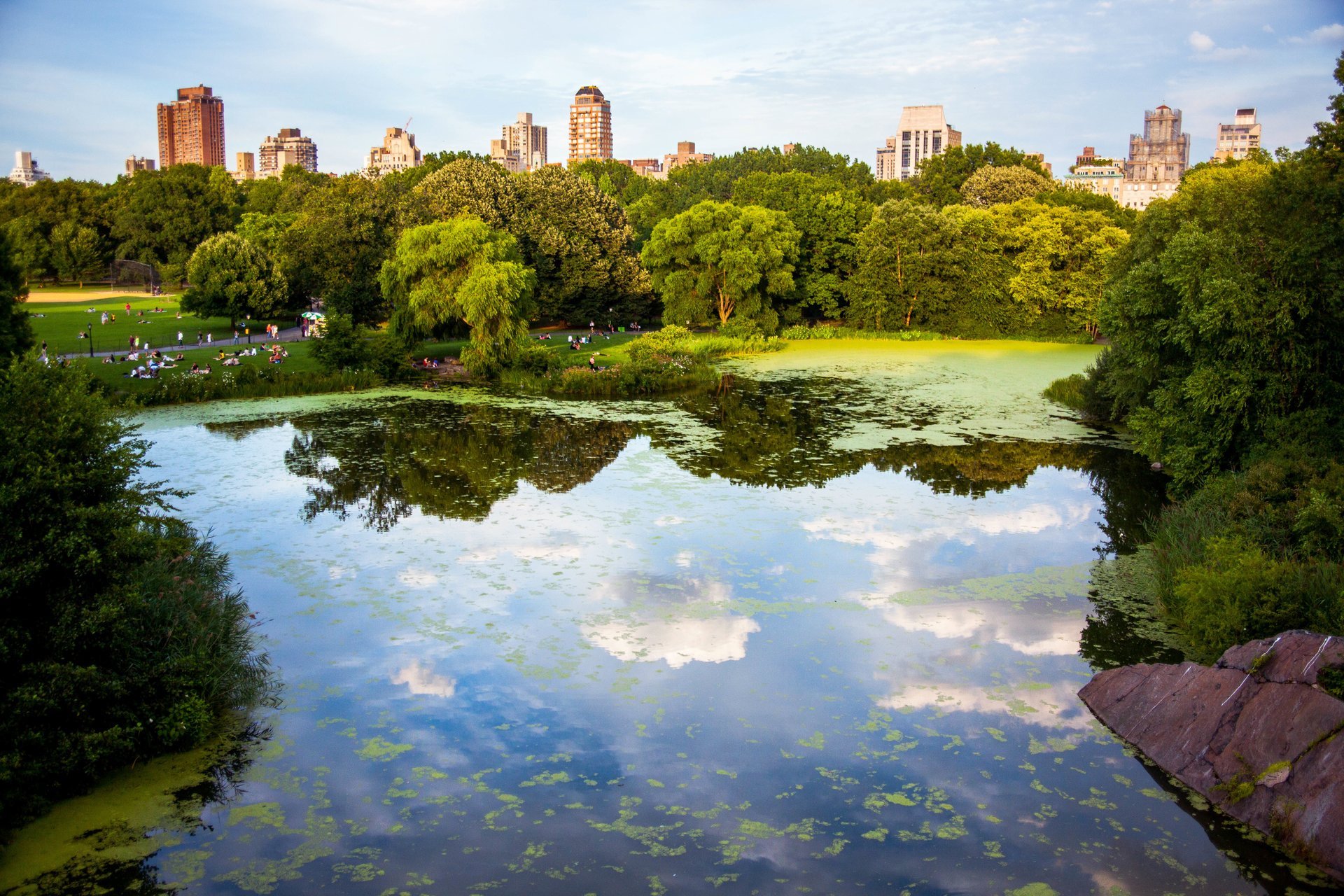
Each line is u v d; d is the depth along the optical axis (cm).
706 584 1928
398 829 1125
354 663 1557
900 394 4534
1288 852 1078
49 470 1208
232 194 12156
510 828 1128
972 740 1332
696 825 1139
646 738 1337
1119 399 3356
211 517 2378
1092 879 1038
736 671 1537
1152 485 2788
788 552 2133
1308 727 1151
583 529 2302
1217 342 2323
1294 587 1480
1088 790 1212
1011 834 1122
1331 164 2397
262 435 3444
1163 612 1781
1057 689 1482
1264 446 2217
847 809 1171
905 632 1691
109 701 1234
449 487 2711
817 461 3080
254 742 1317
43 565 1178
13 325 3494
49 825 1117
